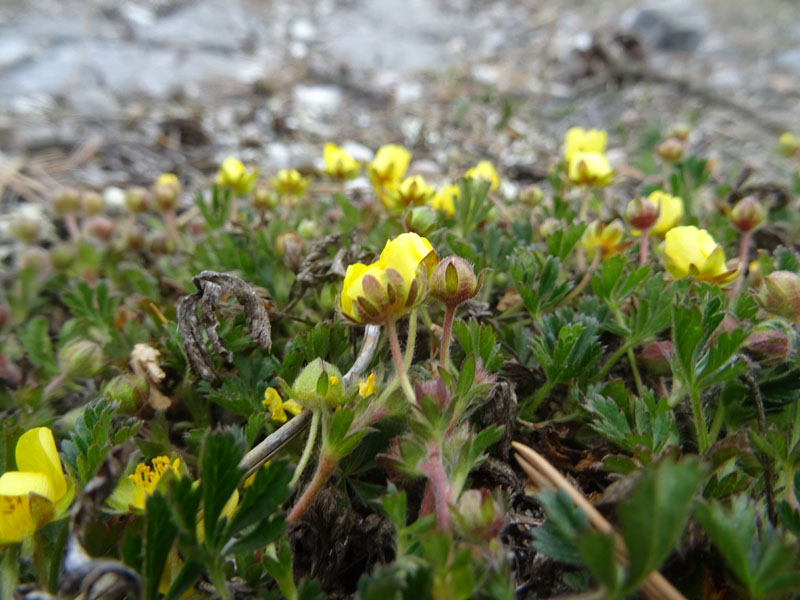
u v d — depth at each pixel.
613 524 0.06
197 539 0.05
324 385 0.07
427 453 0.06
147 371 0.09
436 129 0.30
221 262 0.13
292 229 0.14
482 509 0.05
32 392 0.10
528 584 0.07
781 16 0.59
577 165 0.13
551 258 0.10
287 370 0.09
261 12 0.53
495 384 0.08
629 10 0.57
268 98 0.35
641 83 0.38
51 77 0.35
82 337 0.12
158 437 0.08
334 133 0.30
